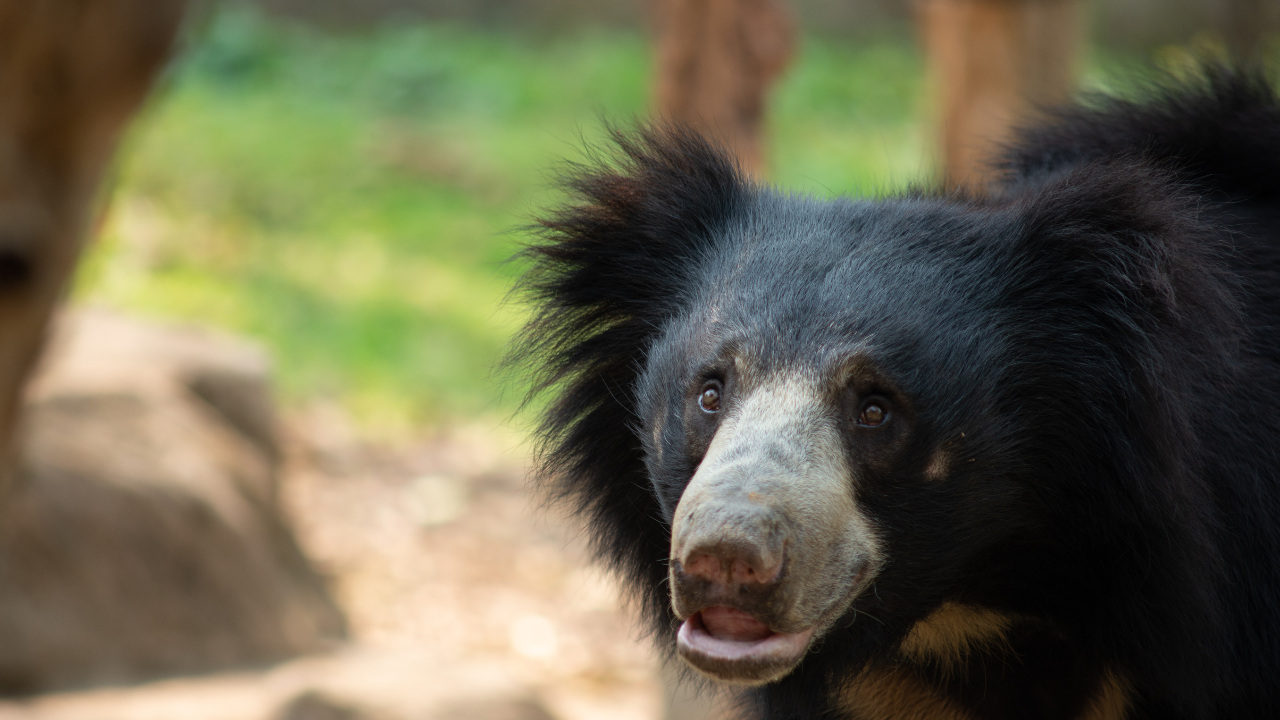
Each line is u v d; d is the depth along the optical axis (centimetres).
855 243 489
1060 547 491
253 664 1341
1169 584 467
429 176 3197
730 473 409
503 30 4506
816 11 4528
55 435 1305
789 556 401
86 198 487
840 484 427
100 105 460
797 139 3450
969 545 471
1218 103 577
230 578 1366
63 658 1217
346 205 3002
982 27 1129
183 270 2525
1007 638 514
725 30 1099
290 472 1981
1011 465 473
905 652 527
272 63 3775
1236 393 485
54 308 505
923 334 452
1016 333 477
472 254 2866
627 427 551
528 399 578
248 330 2344
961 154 1147
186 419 1459
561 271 567
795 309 459
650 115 708
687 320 495
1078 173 497
